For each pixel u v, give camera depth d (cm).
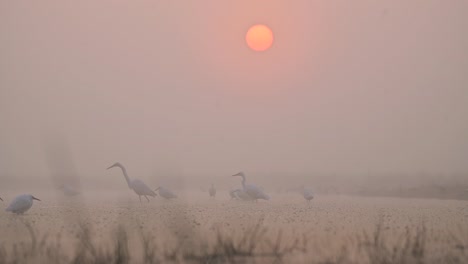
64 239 1517
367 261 1241
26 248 1349
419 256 1280
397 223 1922
